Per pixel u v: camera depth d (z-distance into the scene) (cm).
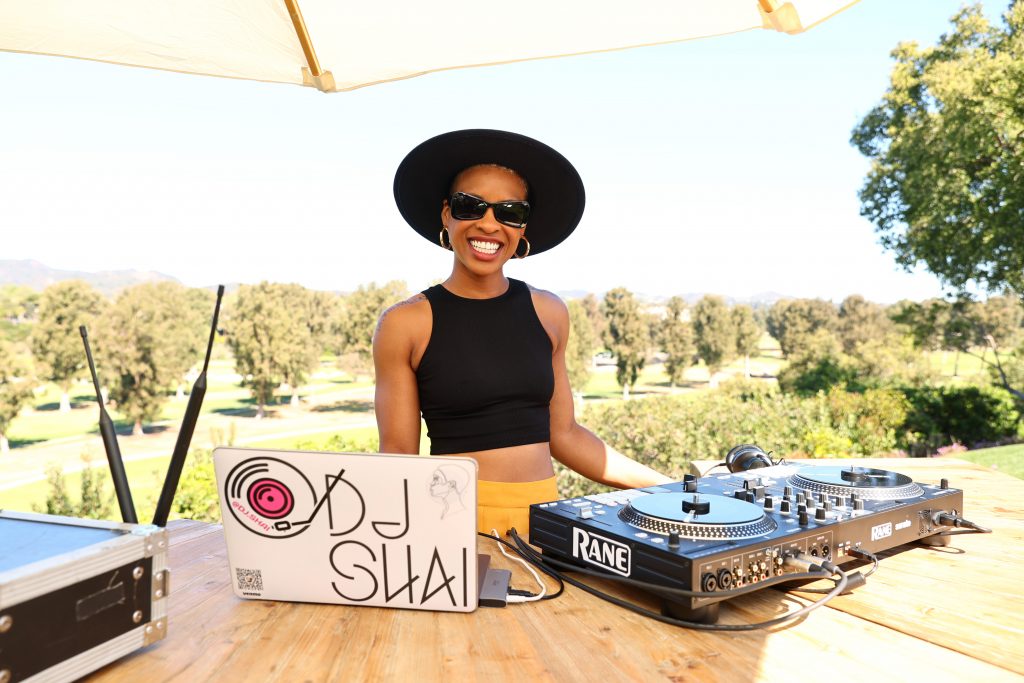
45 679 77
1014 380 1623
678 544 101
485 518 168
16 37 177
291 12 160
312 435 1582
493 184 172
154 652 91
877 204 1903
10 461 1445
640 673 84
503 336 177
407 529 103
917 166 1803
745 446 177
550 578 120
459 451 174
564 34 176
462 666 86
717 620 100
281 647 92
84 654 82
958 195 1728
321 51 177
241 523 107
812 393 1688
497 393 173
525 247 204
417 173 181
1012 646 92
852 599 108
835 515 118
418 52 181
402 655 90
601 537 109
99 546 85
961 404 1498
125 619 87
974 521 154
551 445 197
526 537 153
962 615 102
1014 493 181
